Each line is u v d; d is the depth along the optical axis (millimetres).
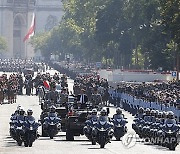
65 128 123125
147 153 101875
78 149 106500
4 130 137250
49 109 128000
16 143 114938
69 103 131250
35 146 110562
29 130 109500
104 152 102375
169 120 107750
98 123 109125
